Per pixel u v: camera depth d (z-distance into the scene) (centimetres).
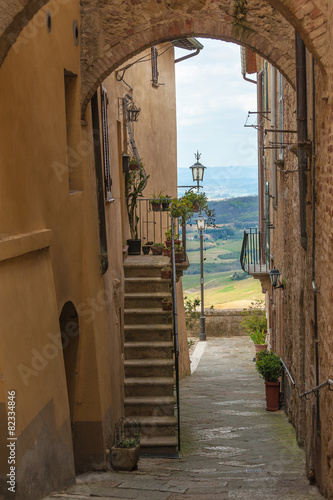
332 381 525
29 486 441
